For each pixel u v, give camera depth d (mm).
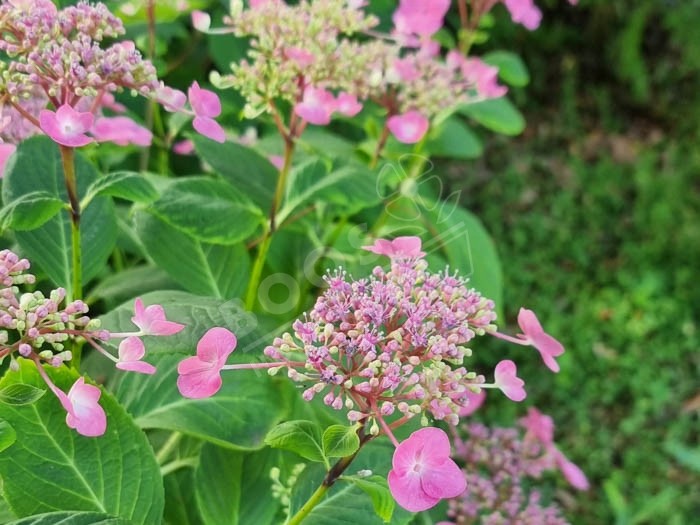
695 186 1480
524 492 556
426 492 244
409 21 481
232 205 399
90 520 275
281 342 271
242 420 369
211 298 334
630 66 1642
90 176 379
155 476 311
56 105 309
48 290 445
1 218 314
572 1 514
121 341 293
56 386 283
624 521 793
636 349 1163
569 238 1332
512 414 1038
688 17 1615
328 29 414
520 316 307
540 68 1664
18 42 314
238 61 591
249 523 384
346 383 261
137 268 468
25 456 291
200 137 431
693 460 874
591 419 1085
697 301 1241
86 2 337
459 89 502
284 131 413
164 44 595
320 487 292
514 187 1425
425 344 268
